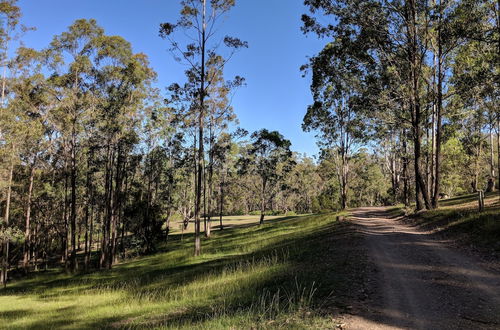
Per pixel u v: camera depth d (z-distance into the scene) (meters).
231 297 8.59
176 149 35.09
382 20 23.45
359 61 25.11
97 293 14.45
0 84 25.31
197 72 22.83
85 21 25.66
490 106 24.97
